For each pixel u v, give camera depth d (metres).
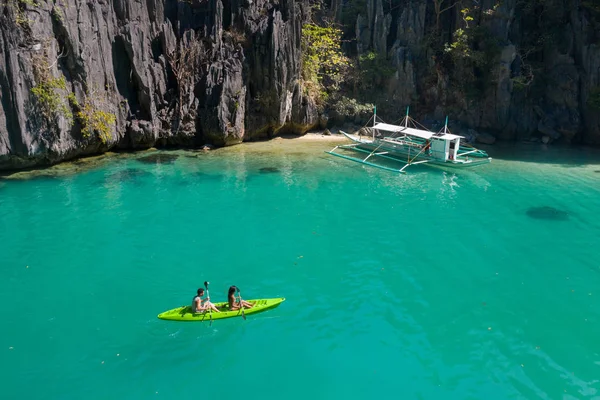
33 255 22.55
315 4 53.03
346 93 52.50
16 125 32.44
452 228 26.72
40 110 33.22
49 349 16.08
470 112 50.66
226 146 43.94
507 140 50.44
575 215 28.73
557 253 23.73
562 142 49.22
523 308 19.03
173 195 30.84
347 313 18.52
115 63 39.06
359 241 24.91
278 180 34.56
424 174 37.22
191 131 42.19
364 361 15.89
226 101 42.38
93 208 28.25
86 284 20.20
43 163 35.09
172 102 42.00
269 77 44.44
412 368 15.59
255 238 25.05
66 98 34.69
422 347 16.62
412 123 52.09
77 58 35.06
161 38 41.25
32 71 32.38
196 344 16.56
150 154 40.19
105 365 15.43
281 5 44.78
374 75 52.34
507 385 14.85
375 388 14.73
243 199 30.58
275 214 28.31
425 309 18.89
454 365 15.74
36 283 20.16
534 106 49.84
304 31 47.97
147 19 40.72
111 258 22.50
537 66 49.84
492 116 50.31
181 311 17.80
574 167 39.47
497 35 48.34
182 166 37.09
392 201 30.92
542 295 19.98
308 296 19.66
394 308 18.92
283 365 15.65
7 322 17.45
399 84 51.78
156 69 40.84
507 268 22.23
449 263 22.67
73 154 36.62
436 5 50.06
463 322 18.08
